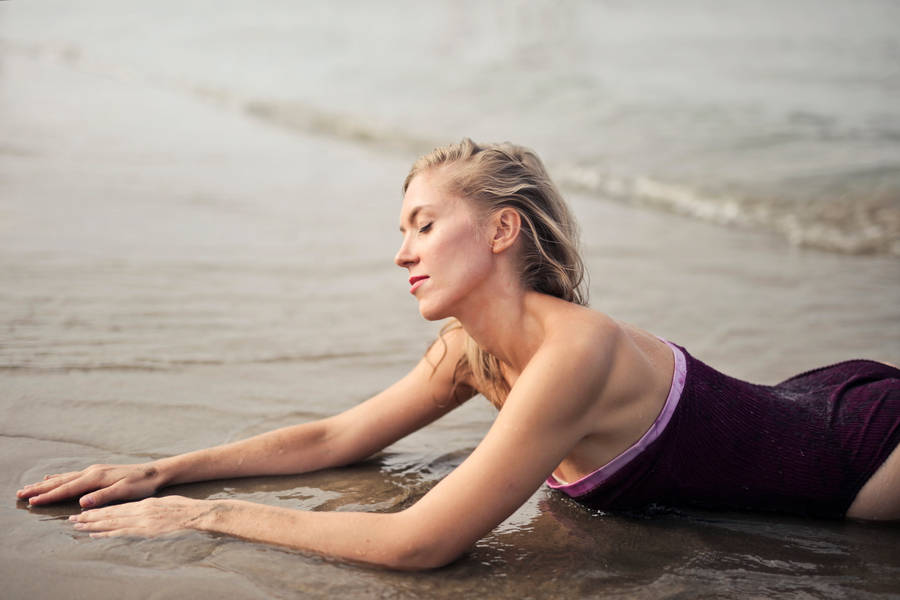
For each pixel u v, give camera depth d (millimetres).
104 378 3092
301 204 6508
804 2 21203
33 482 2361
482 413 3195
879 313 4582
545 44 16281
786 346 4008
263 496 2410
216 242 5203
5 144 7469
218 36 18141
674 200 7352
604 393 2123
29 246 4672
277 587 1900
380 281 4715
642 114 10445
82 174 6652
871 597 2010
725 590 2021
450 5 21781
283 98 12141
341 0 23359
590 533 2295
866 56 14242
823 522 2414
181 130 9422
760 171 8031
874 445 2385
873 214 6773
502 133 9750
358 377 3334
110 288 4121
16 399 2855
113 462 2512
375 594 1910
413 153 9250
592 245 6043
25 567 1922
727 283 5156
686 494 2383
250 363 3383
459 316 2229
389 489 2488
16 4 22844
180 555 1997
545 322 2154
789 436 2381
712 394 2322
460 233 2139
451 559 2031
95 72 13539
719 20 19094
